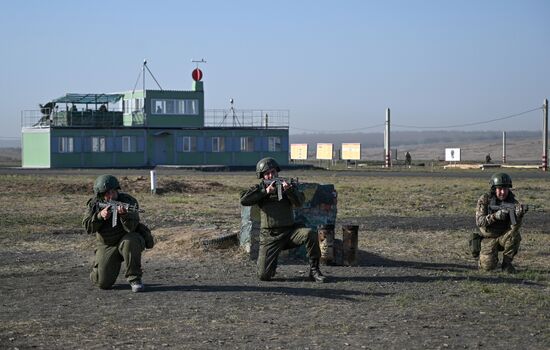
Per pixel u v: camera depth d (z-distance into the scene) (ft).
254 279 44.29
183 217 82.33
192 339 30.14
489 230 47.42
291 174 187.62
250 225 51.37
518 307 36.32
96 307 36.29
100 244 41.19
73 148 224.94
